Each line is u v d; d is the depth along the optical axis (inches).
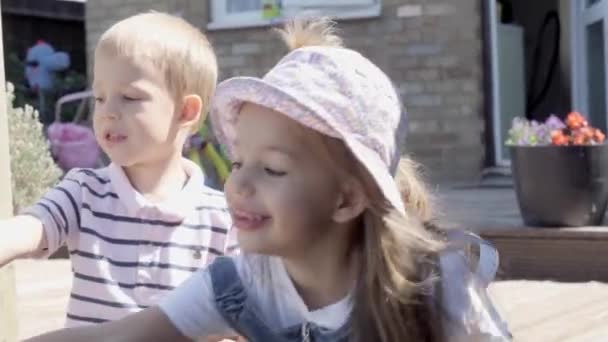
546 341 153.1
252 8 354.9
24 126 263.7
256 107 67.7
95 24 374.3
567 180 198.8
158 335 72.9
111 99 96.0
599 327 161.3
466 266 70.9
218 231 96.4
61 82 437.4
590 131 201.2
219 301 72.5
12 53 460.1
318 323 70.2
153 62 96.3
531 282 196.4
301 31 76.9
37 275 217.9
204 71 100.1
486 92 337.7
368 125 68.6
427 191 77.2
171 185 98.0
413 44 333.7
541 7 415.5
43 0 474.3
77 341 72.4
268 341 71.7
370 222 68.9
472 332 69.6
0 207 117.6
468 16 328.8
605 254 196.5
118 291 93.1
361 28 338.3
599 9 337.1
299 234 67.6
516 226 204.2
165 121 97.4
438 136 333.4
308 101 66.1
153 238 94.6
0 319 118.3
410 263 69.1
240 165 68.9
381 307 68.6
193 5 358.6
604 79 339.6
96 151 337.1
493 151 338.6
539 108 414.9
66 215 92.0
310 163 67.1
